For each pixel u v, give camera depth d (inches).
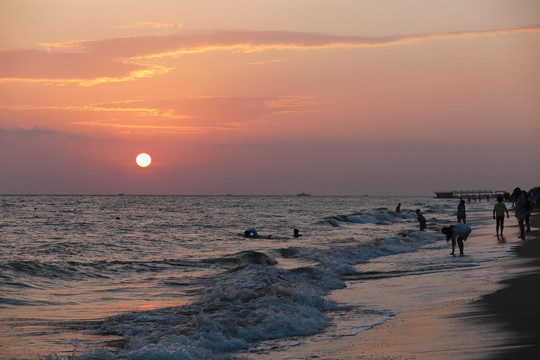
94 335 428.1
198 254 1183.6
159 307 564.4
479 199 6456.7
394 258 920.3
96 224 2416.3
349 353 339.0
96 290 685.3
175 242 1482.5
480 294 499.5
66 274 815.7
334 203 7332.7
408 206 5457.7
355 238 1537.9
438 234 1339.8
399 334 380.5
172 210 4306.1
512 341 327.9
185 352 337.4
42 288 700.0
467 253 888.3
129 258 1108.5
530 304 435.8
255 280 674.8
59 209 4298.7
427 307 467.5
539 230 1227.9
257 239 1566.2
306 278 700.0
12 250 1268.5
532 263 689.0
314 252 1022.4
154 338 386.3
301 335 402.9
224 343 372.2
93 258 1115.9
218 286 641.6
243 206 5526.6
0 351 375.2
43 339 413.1
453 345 330.6
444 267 738.8
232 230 2017.7
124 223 2508.6
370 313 468.4
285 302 501.0
